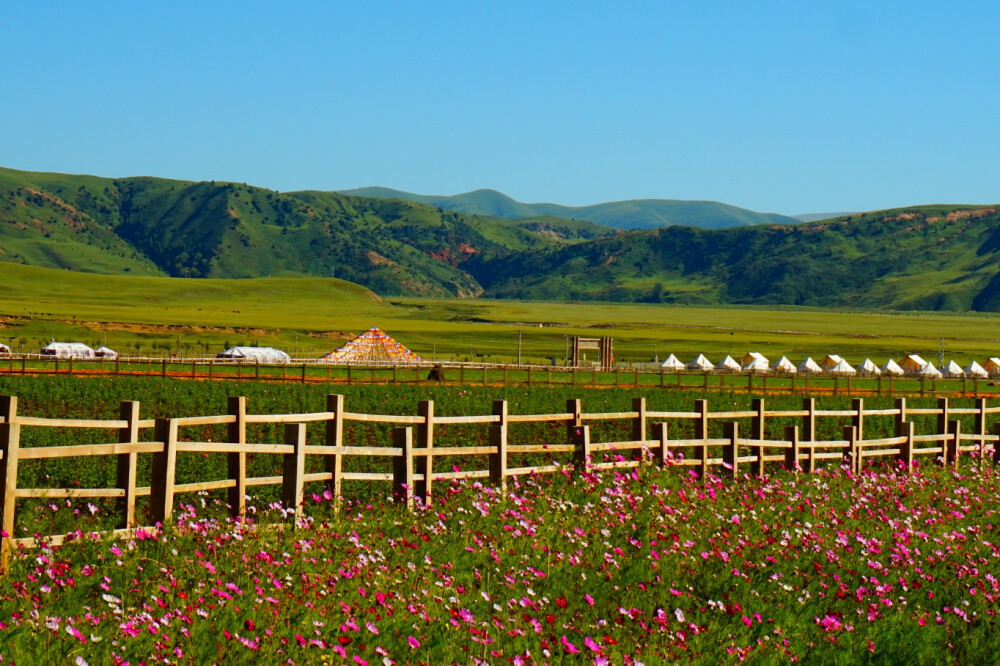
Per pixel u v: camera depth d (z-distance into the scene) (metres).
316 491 22.62
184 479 27.95
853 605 17.38
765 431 52.03
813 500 25.34
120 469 18.31
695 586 17.66
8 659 11.38
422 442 22.81
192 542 17.00
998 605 18.33
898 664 15.12
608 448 26.58
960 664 15.49
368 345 131.50
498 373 119.44
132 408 18.61
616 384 95.31
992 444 40.25
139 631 12.49
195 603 13.70
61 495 17.33
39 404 57.47
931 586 18.91
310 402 63.03
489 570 17.48
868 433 54.12
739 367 158.12
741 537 20.48
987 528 24.48
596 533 19.92
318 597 14.64
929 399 82.19
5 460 16.25
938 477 31.17
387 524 19.73
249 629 12.53
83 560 15.67
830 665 14.77
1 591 13.86
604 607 16.03
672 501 23.14
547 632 14.38
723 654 14.48
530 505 21.89
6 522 16.17
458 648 13.38
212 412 57.91
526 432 44.72
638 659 13.88
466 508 21.09
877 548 20.11
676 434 50.62
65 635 12.24
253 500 24.08
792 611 16.88
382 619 14.10
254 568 15.60
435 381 93.88
